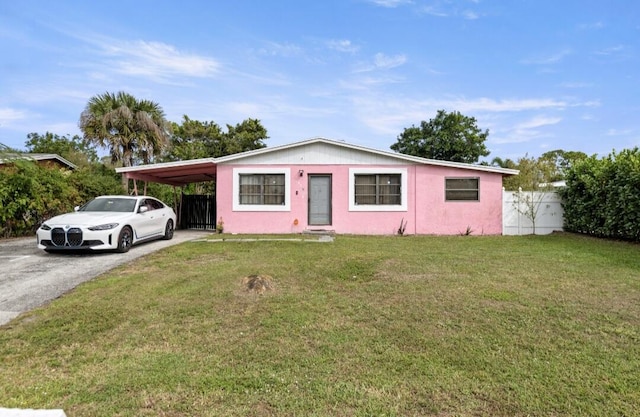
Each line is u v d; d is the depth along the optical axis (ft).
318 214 44.01
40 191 39.37
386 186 43.86
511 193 44.29
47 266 23.03
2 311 14.94
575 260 24.82
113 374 9.85
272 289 17.69
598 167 37.96
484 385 9.21
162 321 13.71
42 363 10.59
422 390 9.01
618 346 11.40
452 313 14.34
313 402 8.50
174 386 9.21
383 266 22.71
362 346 11.52
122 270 21.85
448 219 43.50
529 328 12.82
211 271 21.33
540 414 8.05
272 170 43.73
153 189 59.67
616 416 7.95
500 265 23.09
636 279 19.39
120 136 62.08
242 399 8.64
